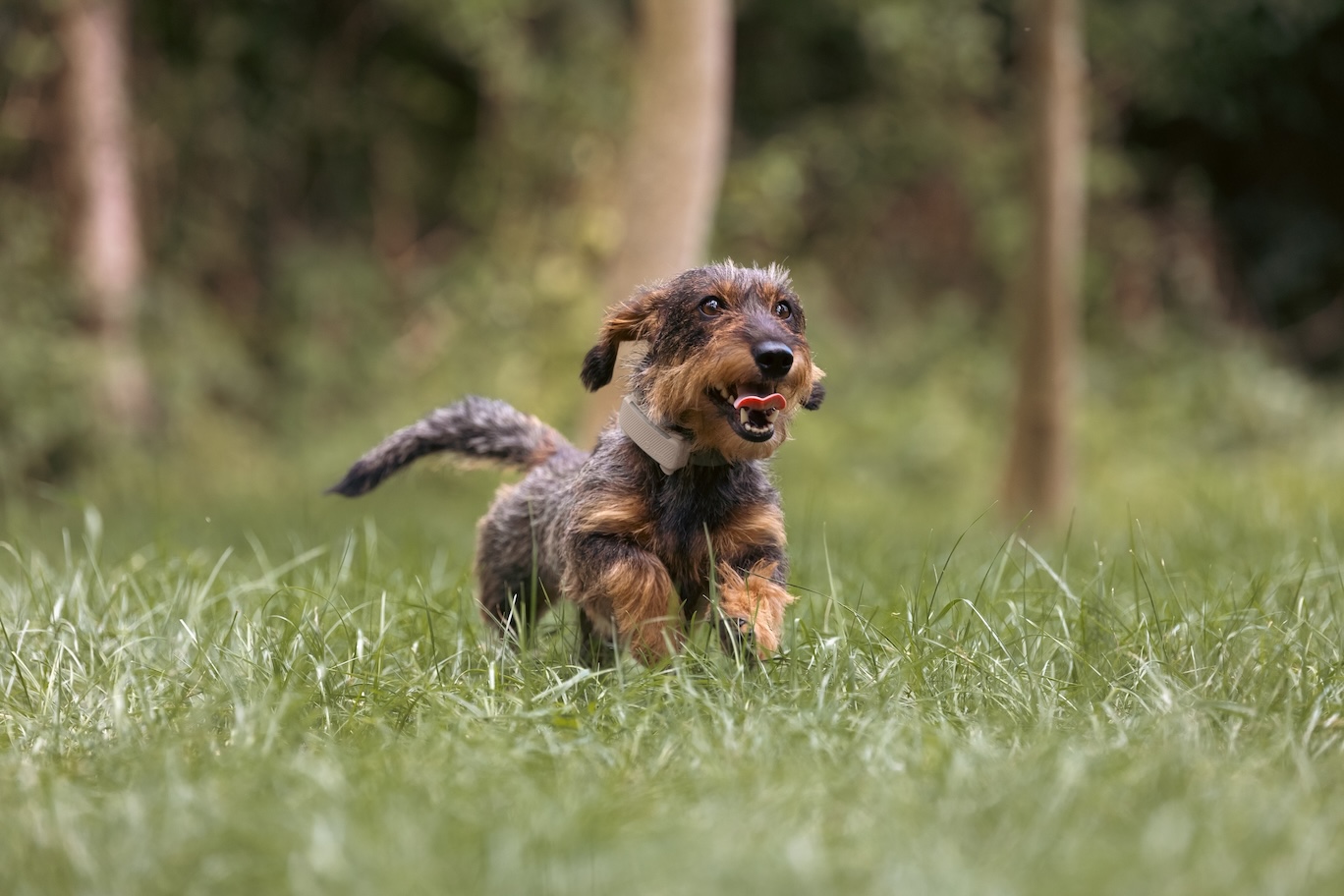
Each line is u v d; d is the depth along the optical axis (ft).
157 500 34.83
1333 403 79.10
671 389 20.94
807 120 80.64
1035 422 51.62
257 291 74.79
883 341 77.71
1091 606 22.40
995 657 20.25
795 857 12.75
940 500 64.59
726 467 21.45
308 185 77.15
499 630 23.99
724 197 76.64
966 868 12.76
